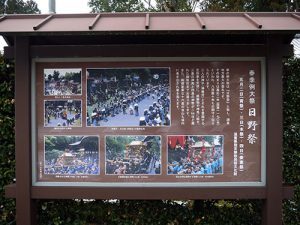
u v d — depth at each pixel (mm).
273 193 3826
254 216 4391
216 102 3924
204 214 4395
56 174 3959
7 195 3949
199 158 3920
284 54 3797
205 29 3436
